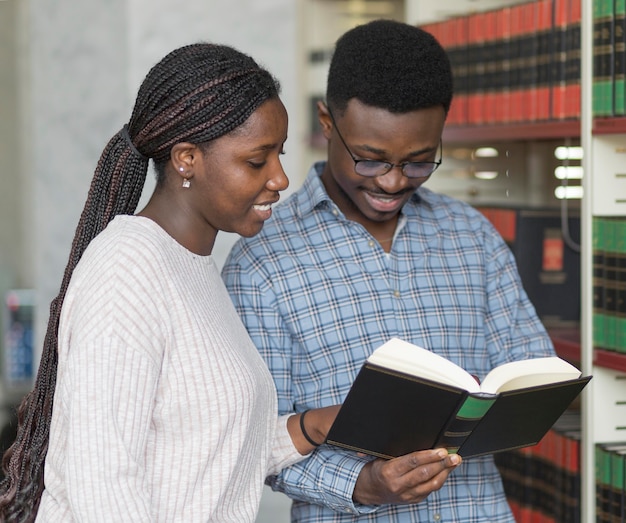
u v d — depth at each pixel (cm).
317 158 379
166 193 148
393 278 191
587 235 233
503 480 284
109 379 130
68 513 138
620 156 231
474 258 201
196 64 143
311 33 375
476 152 317
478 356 198
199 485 142
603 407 236
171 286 139
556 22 249
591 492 236
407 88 175
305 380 187
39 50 394
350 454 179
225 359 144
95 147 369
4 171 570
